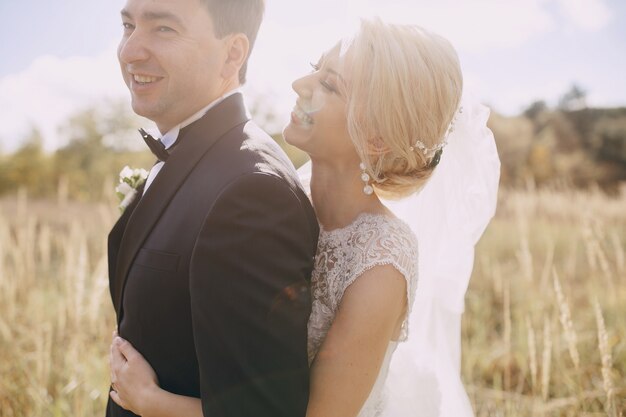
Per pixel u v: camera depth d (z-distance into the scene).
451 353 2.26
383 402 2.04
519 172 22.69
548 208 7.47
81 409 3.30
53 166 17.25
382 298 1.64
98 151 17.12
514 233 7.53
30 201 13.19
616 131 25.97
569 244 6.77
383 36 1.73
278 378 1.45
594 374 3.69
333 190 1.88
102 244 6.37
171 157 1.70
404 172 1.88
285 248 1.49
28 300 4.74
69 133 17.28
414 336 2.24
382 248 1.69
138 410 1.59
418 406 2.18
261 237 1.45
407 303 1.73
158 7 1.77
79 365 3.65
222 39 1.86
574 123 28.17
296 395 1.47
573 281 5.51
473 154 2.23
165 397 1.55
